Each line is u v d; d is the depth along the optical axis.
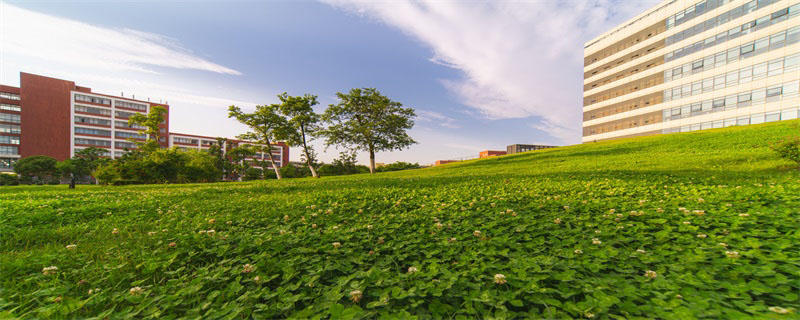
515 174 16.11
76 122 81.00
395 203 7.44
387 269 3.02
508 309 2.38
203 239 4.21
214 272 3.09
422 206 6.84
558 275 2.64
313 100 37.50
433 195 8.75
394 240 4.20
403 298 2.44
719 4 41.34
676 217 4.70
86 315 2.39
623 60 55.31
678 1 46.44
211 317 2.22
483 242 3.82
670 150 22.06
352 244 3.93
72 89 82.38
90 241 4.71
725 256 3.01
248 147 38.69
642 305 2.20
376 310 2.31
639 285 2.58
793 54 34.56
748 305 2.16
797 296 2.14
